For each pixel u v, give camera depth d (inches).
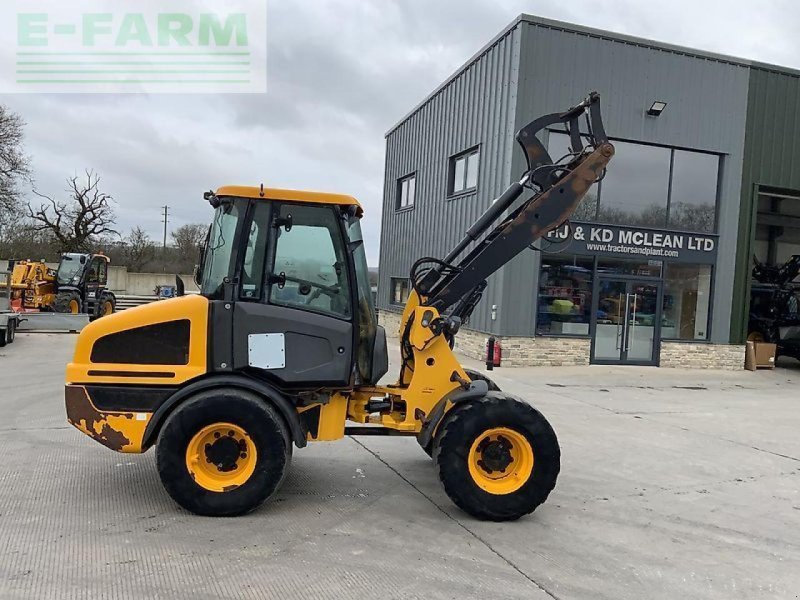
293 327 180.9
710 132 570.6
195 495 173.5
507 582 145.3
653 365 571.8
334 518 180.4
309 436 189.8
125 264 2084.2
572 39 524.7
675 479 235.0
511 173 516.1
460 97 622.8
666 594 143.7
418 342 190.1
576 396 406.6
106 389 176.7
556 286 539.2
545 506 199.5
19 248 1775.3
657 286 567.5
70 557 149.0
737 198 585.0
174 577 140.8
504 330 522.0
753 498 216.4
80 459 227.1
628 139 547.2
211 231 192.4
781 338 630.5
